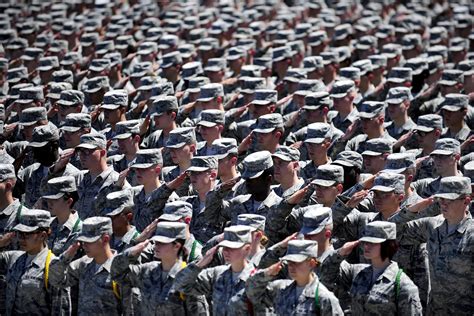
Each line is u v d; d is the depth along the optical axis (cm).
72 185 5053
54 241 5009
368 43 8662
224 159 5269
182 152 5516
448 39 9238
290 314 4066
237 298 4153
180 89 7738
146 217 5125
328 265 4272
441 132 5816
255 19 10394
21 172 5909
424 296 4700
